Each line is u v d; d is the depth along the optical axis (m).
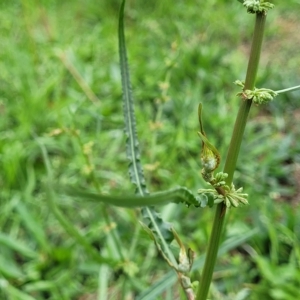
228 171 0.16
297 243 0.36
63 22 0.83
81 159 0.47
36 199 0.45
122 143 0.52
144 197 0.12
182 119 0.51
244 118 0.15
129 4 0.88
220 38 0.77
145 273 0.37
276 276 0.33
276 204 0.43
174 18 0.79
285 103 0.58
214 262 0.17
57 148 0.51
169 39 0.72
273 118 0.56
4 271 0.37
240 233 0.37
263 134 0.51
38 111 0.55
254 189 0.43
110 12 0.87
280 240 0.37
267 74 0.59
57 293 0.36
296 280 0.34
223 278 0.36
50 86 0.58
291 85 0.59
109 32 0.78
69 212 0.44
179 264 0.18
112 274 0.37
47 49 0.69
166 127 0.51
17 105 0.57
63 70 0.61
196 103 0.55
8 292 0.35
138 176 0.20
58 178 0.48
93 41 0.74
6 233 0.43
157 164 0.38
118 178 0.46
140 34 0.76
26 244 0.41
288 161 0.49
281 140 0.51
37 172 0.49
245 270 0.36
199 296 0.18
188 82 0.60
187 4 0.85
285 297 0.31
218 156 0.15
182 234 0.40
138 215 0.40
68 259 0.38
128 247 0.39
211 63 0.67
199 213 0.42
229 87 0.62
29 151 0.50
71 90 0.59
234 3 0.84
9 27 0.76
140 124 0.51
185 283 0.18
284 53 0.70
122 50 0.20
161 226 0.19
